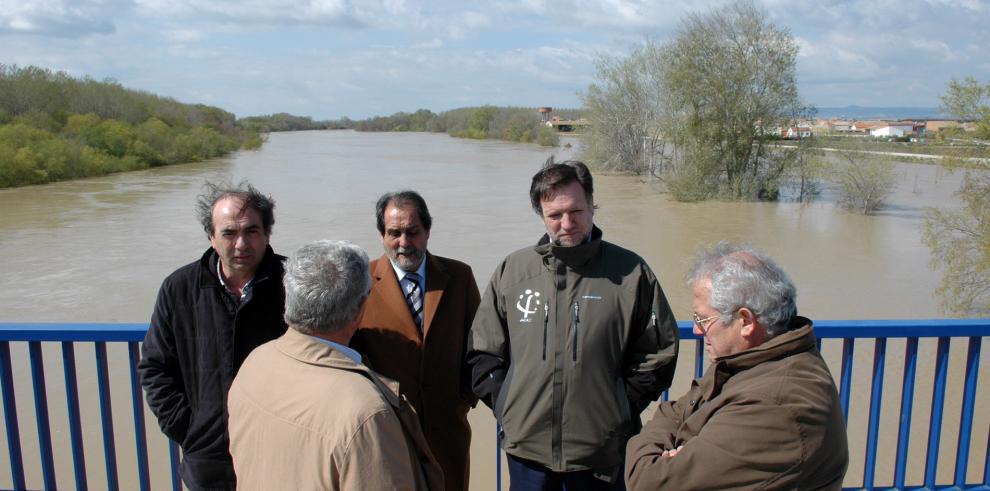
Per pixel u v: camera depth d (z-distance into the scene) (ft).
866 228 74.13
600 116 132.98
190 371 8.59
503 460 24.61
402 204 9.59
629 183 116.98
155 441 24.80
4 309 43.65
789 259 59.06
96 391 28.76
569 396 8.24
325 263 6.53
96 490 22.04
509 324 8.63
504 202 92.53
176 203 91.45
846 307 45.52
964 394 9.66
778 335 6.28
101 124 164.96
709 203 93.56
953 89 47.03
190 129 211.41
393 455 6.07
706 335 6.62
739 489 5.94
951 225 47.52
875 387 9.54
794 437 5.81
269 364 6.54
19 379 29.68
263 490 6.19
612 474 8.36
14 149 120.78
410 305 9.82
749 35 92.89
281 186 114.11
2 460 23.44
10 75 183.62
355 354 6.79
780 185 97.86
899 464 9.77
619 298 8.29
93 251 60.34
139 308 43.88
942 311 44.73
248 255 8.43
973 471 22.67
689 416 6.77
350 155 204.44
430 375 9.57
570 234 8.32
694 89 93.56
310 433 6.01
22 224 74.43
